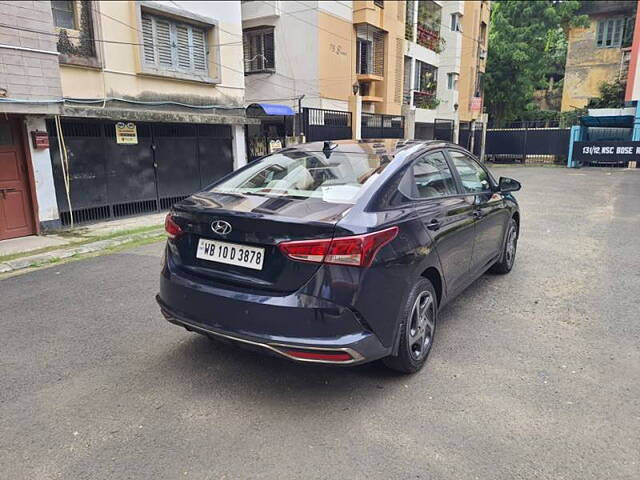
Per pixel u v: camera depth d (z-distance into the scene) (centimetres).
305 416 278
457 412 281
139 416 280
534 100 3831
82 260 653
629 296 473
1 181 797
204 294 291
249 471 234
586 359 344
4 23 714
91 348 371
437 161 387
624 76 2900
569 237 743
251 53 1820
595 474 229
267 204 299
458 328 400
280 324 265
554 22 2878
